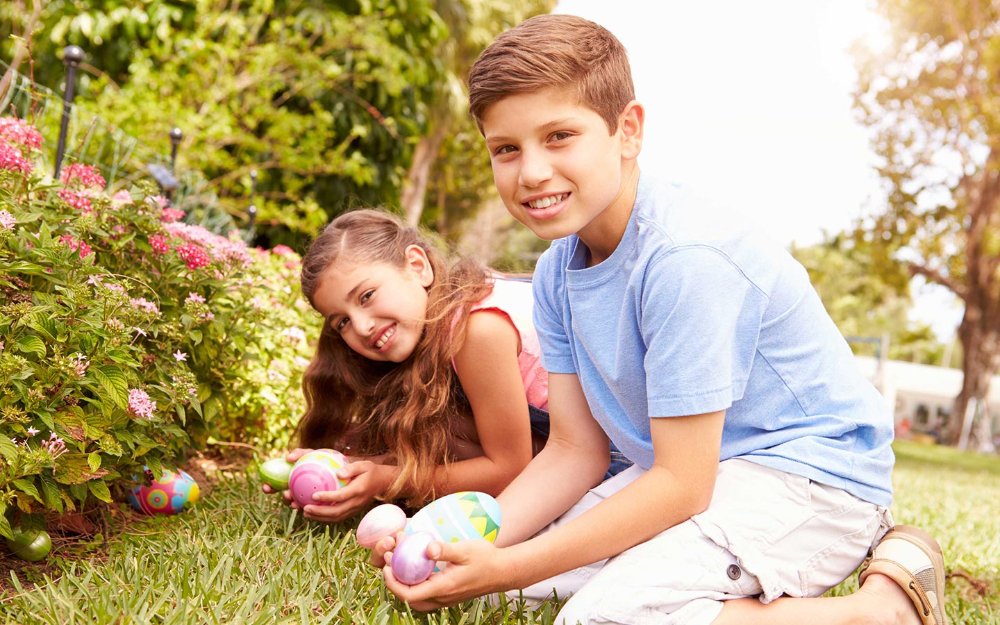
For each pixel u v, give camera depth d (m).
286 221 5.77
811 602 1.52
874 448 1.67
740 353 1.56
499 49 1.47
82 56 3.04
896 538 1.64
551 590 1.76
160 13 6.02
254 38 6.48
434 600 1.46
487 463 2.20
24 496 1.62
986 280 15.82
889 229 15.73
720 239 1.55
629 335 1.63
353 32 6.34
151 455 2.02
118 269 2.19
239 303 2.48
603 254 1.71
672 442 1.52
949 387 23.97
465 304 2.11
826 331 1.69
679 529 1.54
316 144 6.04
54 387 1.70
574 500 1.84
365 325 2.11
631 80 1.57
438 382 2.12
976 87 14.12
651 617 1.46
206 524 2.03
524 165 1.46
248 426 3.04
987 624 1.95
